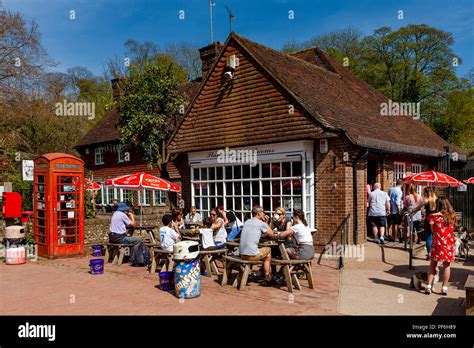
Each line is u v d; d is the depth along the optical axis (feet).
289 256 28.14
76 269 34.99
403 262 35.24
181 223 39.60
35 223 41.98
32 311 23.13
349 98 55.26
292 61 54.65
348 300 24.56
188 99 71.51
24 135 96.68
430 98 124.47
